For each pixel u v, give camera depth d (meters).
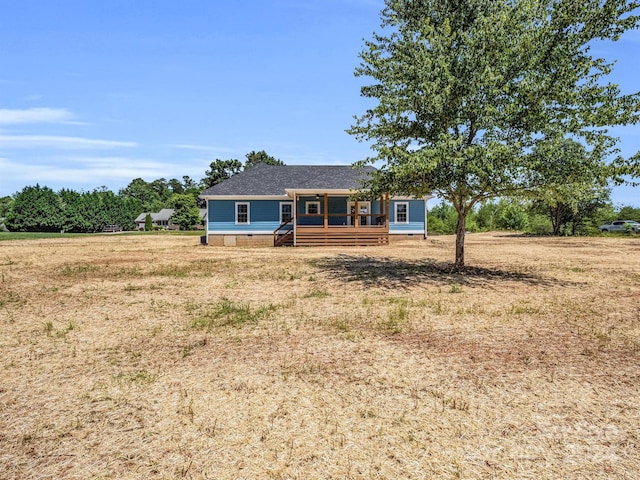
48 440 3.60
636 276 12.96
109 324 7.55
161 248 25.05
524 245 25.72
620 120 10.22
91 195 72.12
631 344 6.14
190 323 7.54
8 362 5.59
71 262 17.41
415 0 13.41
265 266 15.93
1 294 10.42
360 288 11.11
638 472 3.08
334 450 3.39
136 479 3.04
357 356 5.68
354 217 27.28
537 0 11.43
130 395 4.49
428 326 7.21
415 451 3.38
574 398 4.34
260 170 30.47
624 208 45.41
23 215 61.97
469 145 11.82
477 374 5.00
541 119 11.30
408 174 11.44
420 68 11.42
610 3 10.36
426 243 27.28
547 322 7.43
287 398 4.38
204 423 3.86
